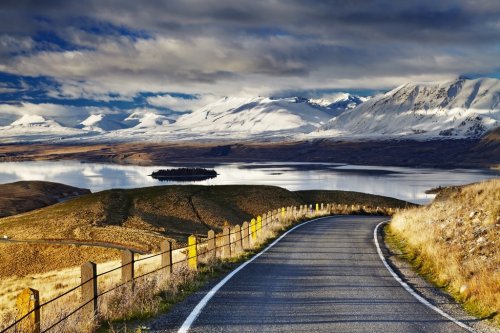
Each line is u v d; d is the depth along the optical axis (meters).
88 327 7.90
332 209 55.34
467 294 11.03
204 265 14.80
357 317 9.17
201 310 9.42
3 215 117.50
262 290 11.66
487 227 16.67
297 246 21.47
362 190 151.50
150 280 11.12
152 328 8.09
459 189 26.77
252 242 21.45
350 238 24.92
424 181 195.12
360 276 13.98
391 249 20.55
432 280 13.55
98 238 69.69
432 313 9.68
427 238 18.62
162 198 96.56
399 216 31.81
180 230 79.25
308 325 8.49
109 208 89.06
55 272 47.56
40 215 88.06
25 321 7.22
